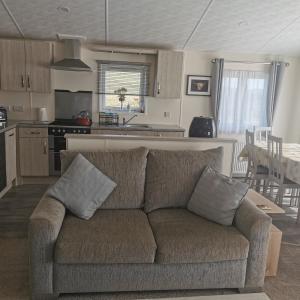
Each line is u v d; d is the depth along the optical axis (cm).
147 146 290
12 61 462
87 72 517
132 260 194
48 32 461
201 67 542
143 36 474
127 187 250
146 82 533
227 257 203
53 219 196
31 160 465
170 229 215
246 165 569
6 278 224
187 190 255
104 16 408
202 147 297
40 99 510
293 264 263
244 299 161
